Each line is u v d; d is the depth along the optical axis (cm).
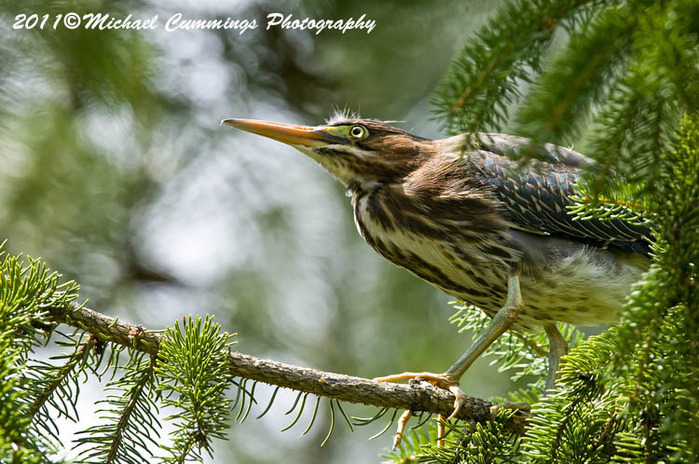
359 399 658
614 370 525
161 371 603
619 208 600
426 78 1309
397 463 710
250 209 1338
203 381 584
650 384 521
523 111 518
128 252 1318
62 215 1255
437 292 1303
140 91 1155
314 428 1358
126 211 1302
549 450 602
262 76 1359
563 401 606
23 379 574
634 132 531
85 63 1095
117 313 1277
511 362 930
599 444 611
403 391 682
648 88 475
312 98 1379
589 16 559
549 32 558
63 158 1233
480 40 562
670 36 461
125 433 593
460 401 693
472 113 555
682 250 530
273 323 1318
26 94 1149
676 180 538
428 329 1291
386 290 1312
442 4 1257
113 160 1270
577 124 538
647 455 562
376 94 1338
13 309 593
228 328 1321
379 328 1308
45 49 1084
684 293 525
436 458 645
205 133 1296
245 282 1330
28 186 1223
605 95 527
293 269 1332
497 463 643
